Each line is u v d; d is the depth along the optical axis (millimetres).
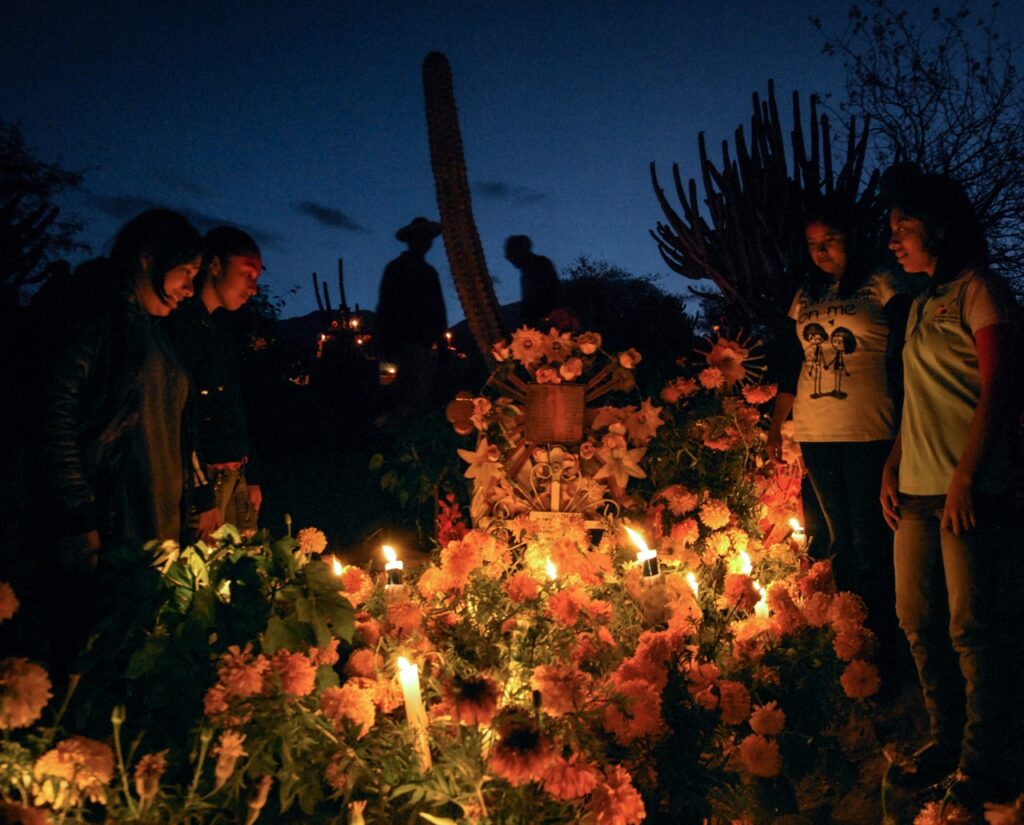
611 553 3982
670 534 4254
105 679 2600
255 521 4141
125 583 2598
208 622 2557
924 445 2988
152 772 2021
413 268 7656
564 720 2424
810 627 3395
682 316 10250
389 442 10586
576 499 4188
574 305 13289
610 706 2568
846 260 3926
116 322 2902
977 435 2789
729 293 8719
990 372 2789
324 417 12828
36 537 2789
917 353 3006
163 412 3074
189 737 2453
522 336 4367
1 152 12703
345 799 2332
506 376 4430
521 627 2943
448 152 5242
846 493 4000
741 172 8414
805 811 2980
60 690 2658
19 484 2727
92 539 2824
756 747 2695
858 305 3879
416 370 7609
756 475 4781
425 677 2838
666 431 4871
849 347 3896
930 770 3076
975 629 2865
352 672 2891
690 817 2619
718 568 3932
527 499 4211
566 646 2844
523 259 7941
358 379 13422
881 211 6258
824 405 3955
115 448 2945
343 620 2672
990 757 2848
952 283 2924
